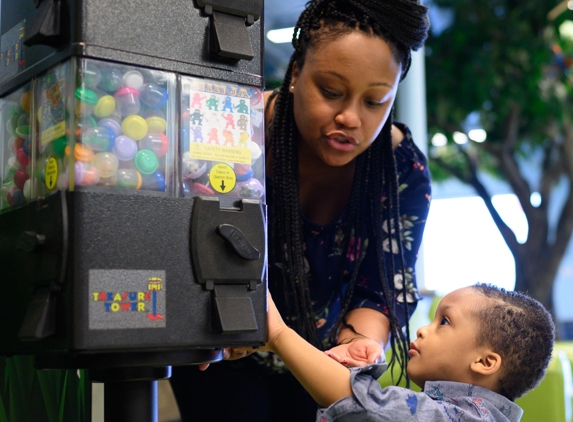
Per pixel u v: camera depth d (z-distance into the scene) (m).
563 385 2.37
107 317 0.85
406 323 1.40
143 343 0.87
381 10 1.18
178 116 0.95
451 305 1.38
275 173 1.39
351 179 1.44
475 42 7.23
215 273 0.92
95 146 0.89
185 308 0.91
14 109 1.05
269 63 4.55
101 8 0.89
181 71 0.94
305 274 1.42
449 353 1.34
